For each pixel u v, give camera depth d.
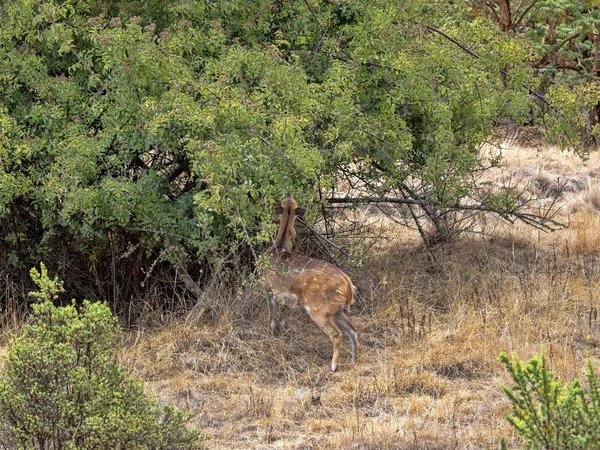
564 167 21.28
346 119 12.22
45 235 12.26
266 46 12.70
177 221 12.27
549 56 26.64
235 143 11.16
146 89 12.02
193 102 11.25
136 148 11.98
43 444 7.78
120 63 11.63
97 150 11.73
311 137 12.46
